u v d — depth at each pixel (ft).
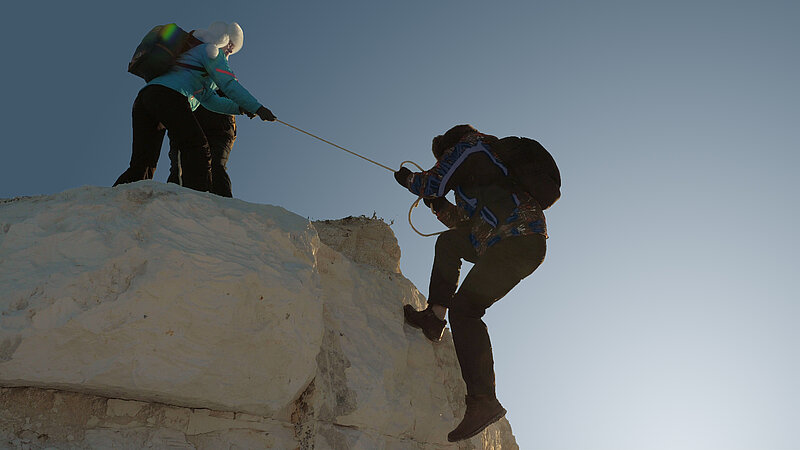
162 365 11.92
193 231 12.57
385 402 15.29
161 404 12.91
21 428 11.75
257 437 13.50
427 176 15.81
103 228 12.12
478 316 15.40
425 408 16.57
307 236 13.94
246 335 12.55
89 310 11.45
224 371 12.45
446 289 17.10
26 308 11.32
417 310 18.26
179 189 13.06
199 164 15.89
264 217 13.50
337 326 15.42
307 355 13.29
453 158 15.71
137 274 11.91
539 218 15.03
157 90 15.85
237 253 12.75
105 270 11.78
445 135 16.53
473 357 15.10
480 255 15.29
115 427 12.45
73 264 11.74
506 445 21.03
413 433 16.25
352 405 14.65
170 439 12.73
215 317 12.24
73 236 11.91
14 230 11.84
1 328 11.10
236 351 12.51
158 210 12.51
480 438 18.17
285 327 12.92
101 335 11.50
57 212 12.23
